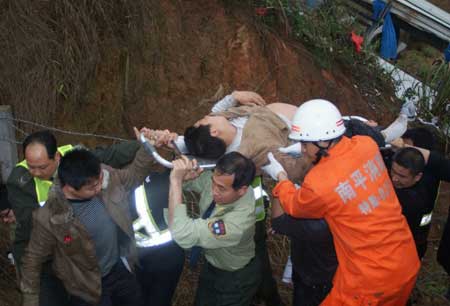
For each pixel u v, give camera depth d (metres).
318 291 3.27
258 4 5.52
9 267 4.02
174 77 4.94
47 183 3.08
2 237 4.05
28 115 4.28
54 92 4.37
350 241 2.85
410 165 3.34
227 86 5.13
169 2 5.01
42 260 2.95
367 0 7.52
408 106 3.88
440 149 6.31
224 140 3.26
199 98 5.00
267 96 5.27
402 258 2.87
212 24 5.18
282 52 5.47
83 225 2.87
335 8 6.43
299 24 5.83
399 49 8.65
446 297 4.21
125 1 4.65
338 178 2.78
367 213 2.80
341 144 2.88
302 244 3.22
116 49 4.69
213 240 2.99
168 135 3.28
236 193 2.96
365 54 6.54
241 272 3.28
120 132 4.71
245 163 2.94
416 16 7.66
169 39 4.95
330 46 6.05
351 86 6.09
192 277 4.28
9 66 4.25
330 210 2.81
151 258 3.39
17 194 3.11
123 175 3.16
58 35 4.42
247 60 5.22
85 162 2.79
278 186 3.00
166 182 3.32
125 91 4.73
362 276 2.85
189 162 3.03
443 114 6.55
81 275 2.98
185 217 2.98
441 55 8.05
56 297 3.17
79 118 4.56
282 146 3.30
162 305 3.51
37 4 4.35
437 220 5.35
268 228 4.59
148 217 3.25
